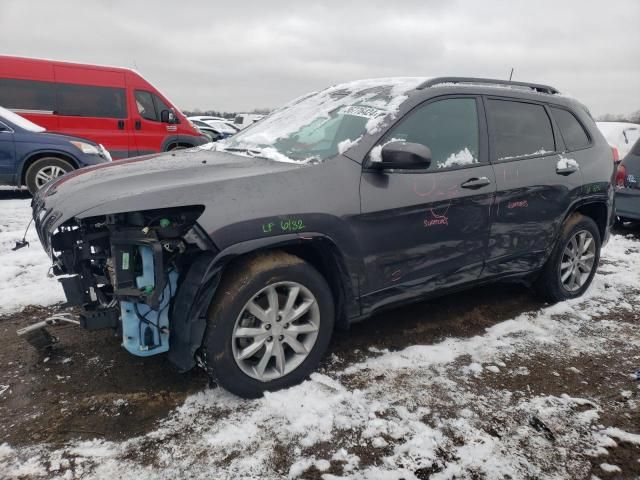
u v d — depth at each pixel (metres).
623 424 2.57
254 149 3.16
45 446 2.23
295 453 2.24
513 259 3.71
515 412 2.62
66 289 2.54
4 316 3.57
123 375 2.83
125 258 2.33
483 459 2.26
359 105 3.27
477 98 3.49
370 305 3.00
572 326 3.75
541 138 3.87
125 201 2.32
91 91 9.51
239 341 2.59
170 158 3.29
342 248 2.75
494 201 3.41
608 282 4.74
